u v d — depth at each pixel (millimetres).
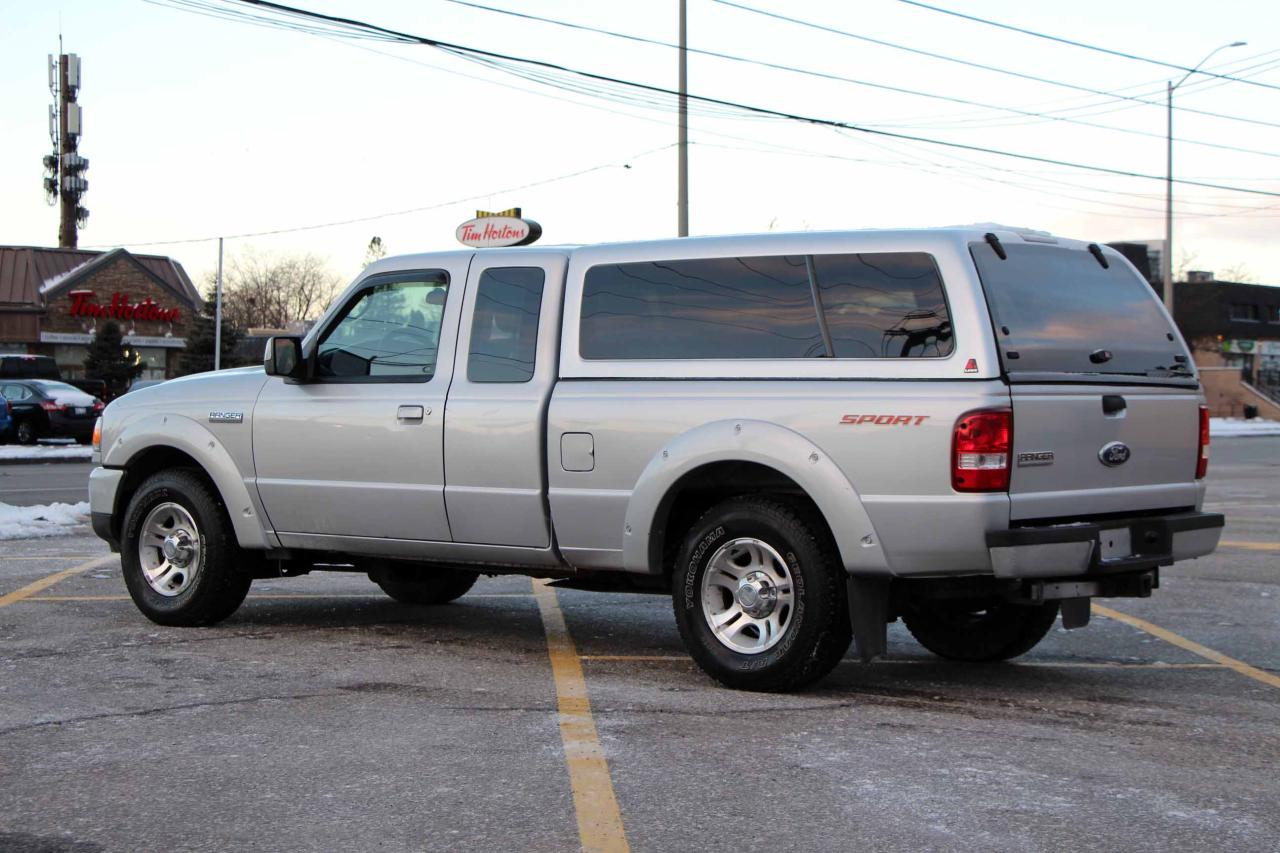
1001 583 5879
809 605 6016
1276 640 7902
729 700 6062
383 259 7594
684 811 4449
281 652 7215
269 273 100438
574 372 6734
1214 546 6535
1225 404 65000
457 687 6336
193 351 56562
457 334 7152
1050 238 6410
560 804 4520
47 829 4285
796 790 4680
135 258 57438
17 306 54438
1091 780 4836
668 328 6543
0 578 10016
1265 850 4109
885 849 4098
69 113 66250
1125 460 6180
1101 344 6301
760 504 6168
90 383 39875
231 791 4672
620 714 5785
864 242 6145
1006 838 4199
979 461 5645
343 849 4098
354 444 7352
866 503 5836
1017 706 6047
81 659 6992
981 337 5750
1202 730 5621
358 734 5441
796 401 6047
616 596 9492
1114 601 9336
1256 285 73312
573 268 6875
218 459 7812
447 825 4309
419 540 7234
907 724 5656
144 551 8102
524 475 6793
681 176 25375
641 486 6395
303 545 7656
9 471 23766
